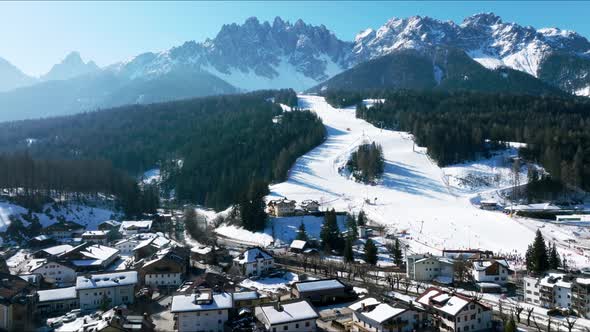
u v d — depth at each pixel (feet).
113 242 552.00
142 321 275.80
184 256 425.69
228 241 555.69
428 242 529.04
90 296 332.60
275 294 345.72
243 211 588.09
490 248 509.76
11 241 537.24
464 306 276.00
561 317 305.53
